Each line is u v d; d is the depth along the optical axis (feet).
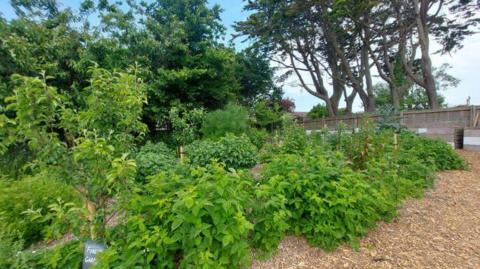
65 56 25.38
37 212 7.32
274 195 8.05
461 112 25.89
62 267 6.43
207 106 36.86
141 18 31.96
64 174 6.48
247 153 18.95
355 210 8.25
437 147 18.39
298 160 9.84
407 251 8.02
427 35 35.19
